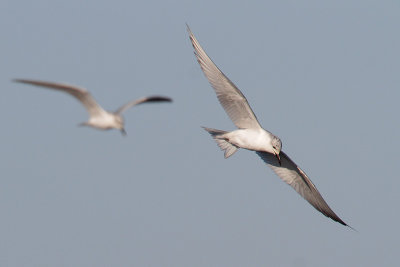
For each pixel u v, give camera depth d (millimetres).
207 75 18516
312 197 19828
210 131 18641
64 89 12906
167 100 13398
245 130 18328
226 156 18703
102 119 13172
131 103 13344
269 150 18234
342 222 19359
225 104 18422
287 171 19906
